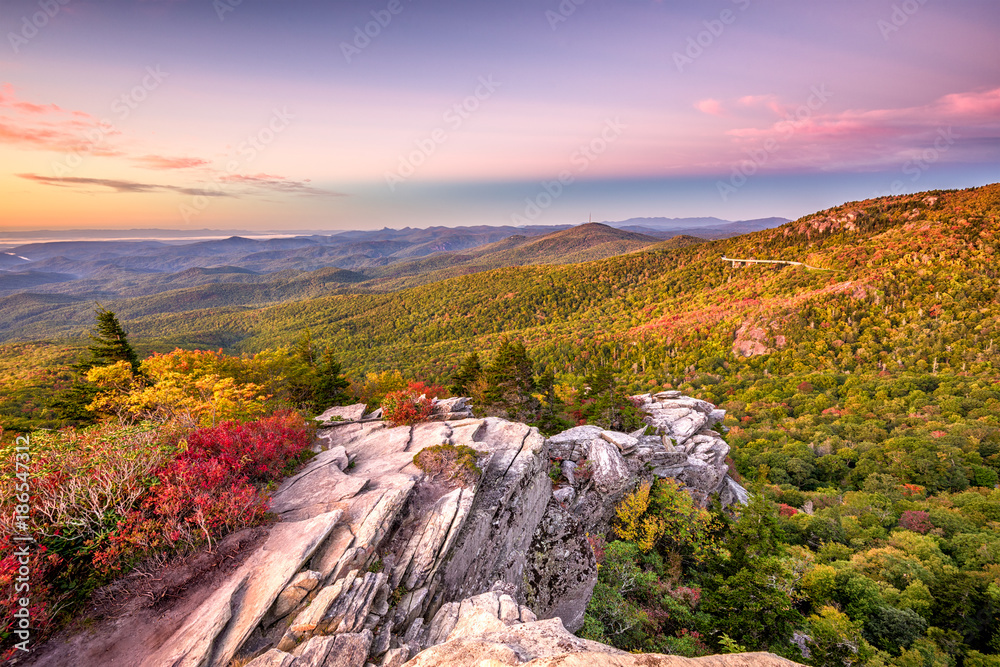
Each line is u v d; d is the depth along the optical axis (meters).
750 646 25.05
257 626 10.48
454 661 9.00
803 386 133.25
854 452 79.69
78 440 14.72
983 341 145.38
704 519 34.47
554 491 32.06
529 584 20.11
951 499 61.88
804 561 35.78
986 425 84.31
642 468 37.06
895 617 34.44
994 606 36.25
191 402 28.03
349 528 14.04
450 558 15.63
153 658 9.36
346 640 10.48
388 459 20.83
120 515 12.06
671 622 27.33
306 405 49.19
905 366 147.38
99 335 39.41
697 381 165.88
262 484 16.95
